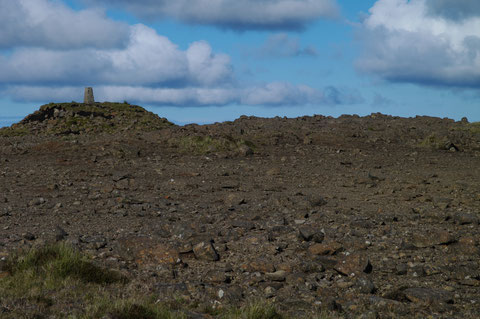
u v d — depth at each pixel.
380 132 32.47
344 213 11.64
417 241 8.84
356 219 10.86
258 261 7.67
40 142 28.42
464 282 6.82
